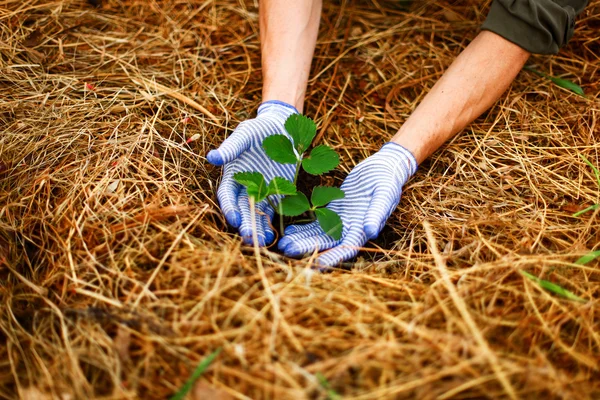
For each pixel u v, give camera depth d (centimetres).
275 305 98
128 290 102
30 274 107
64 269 105
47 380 96
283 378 94
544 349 99
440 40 144
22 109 124
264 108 121
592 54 138
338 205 116
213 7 147
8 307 102
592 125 125
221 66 138
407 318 100
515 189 119
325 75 139
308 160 112
